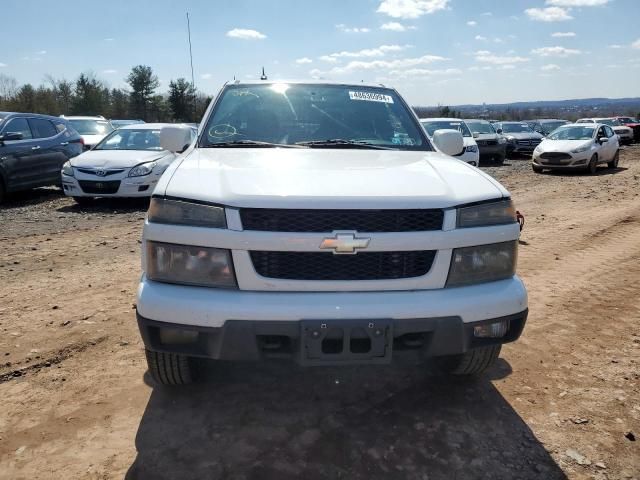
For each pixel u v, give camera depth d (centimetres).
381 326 235
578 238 710
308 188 245
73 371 323
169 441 256
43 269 539
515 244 267
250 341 235
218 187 250
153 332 245
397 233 239
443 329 243
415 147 361
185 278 243
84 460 241
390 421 275
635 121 3256
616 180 1408
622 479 234
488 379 322
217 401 292
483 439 261
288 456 246
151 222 249
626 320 416
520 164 1981
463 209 252
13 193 1107
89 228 757
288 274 238
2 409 280
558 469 240
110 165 922
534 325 406
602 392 307
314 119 372
